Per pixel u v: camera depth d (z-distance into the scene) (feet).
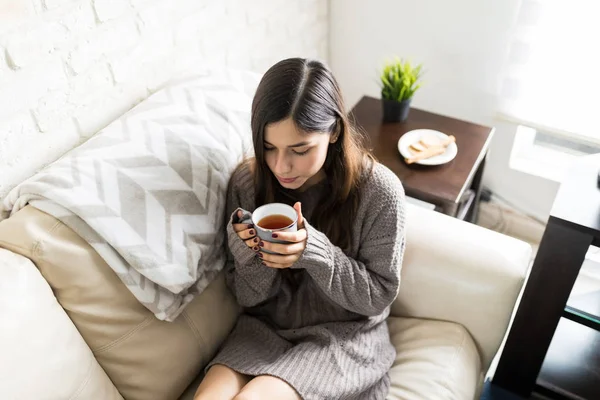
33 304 2.89
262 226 3.21
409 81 5.18
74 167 3.19
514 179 6.42
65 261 3.02
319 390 3.40
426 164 4.88
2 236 3.06
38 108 3.45
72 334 3.08
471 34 5.73
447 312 3.97
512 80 5.72
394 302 4.20
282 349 3.82
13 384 2.71
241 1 5.01
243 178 3.73
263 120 3.05
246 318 3.98
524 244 3.93
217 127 3.81
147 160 3.38
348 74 7.07
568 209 3.62
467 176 4.79
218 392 3.44
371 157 3.69
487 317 3.84
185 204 3.43
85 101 3.78
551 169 6.23
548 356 4.81
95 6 3.60
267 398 3.28
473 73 5.99
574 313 4.01
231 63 5.20
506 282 3.71
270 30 5.62
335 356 3.57
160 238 3.26
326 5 6.51
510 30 5.44
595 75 5.19
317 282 3.53
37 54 3.33
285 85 3.02
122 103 4.10
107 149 3.35
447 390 3.61
